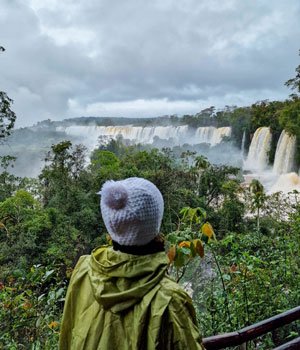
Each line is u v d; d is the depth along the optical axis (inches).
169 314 41.5
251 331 79.8
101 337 42.8
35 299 133.6
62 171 1024.2
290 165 1478.8
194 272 178.4
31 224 729.6
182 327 41.5
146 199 44.0
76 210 905.5
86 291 46.4
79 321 45.4
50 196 1001.5
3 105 748.0
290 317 87.6
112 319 42.8
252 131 1946.4
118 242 44.3
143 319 41.5
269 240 212.1
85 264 48.7
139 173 1010.1
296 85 1238.3
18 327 125.9
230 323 137.9
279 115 1625.2
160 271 43.7
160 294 42.3
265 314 149.9
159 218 45.3
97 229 859.4
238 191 873.5
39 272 144.7
